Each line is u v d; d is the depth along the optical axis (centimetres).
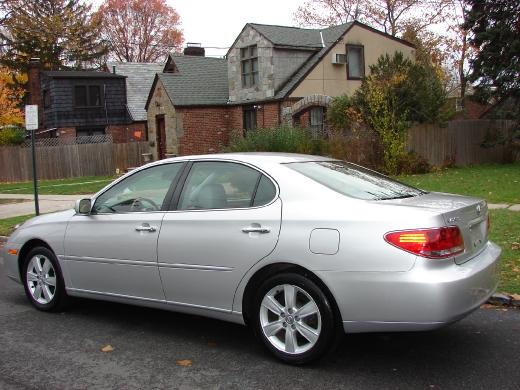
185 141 2692
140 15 6041
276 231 441
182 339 516
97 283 559
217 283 471
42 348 498
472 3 2212
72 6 5056
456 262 411
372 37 2645
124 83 3494
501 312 568
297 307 439
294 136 2002
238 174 490
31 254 619
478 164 2231
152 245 508
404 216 404
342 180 478
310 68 2452
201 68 2953
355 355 463
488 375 419
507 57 2130
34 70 3631
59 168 2862
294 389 402
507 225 910
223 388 407
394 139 1839
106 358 471
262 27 2594
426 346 481
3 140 2939
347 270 409
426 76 2006
